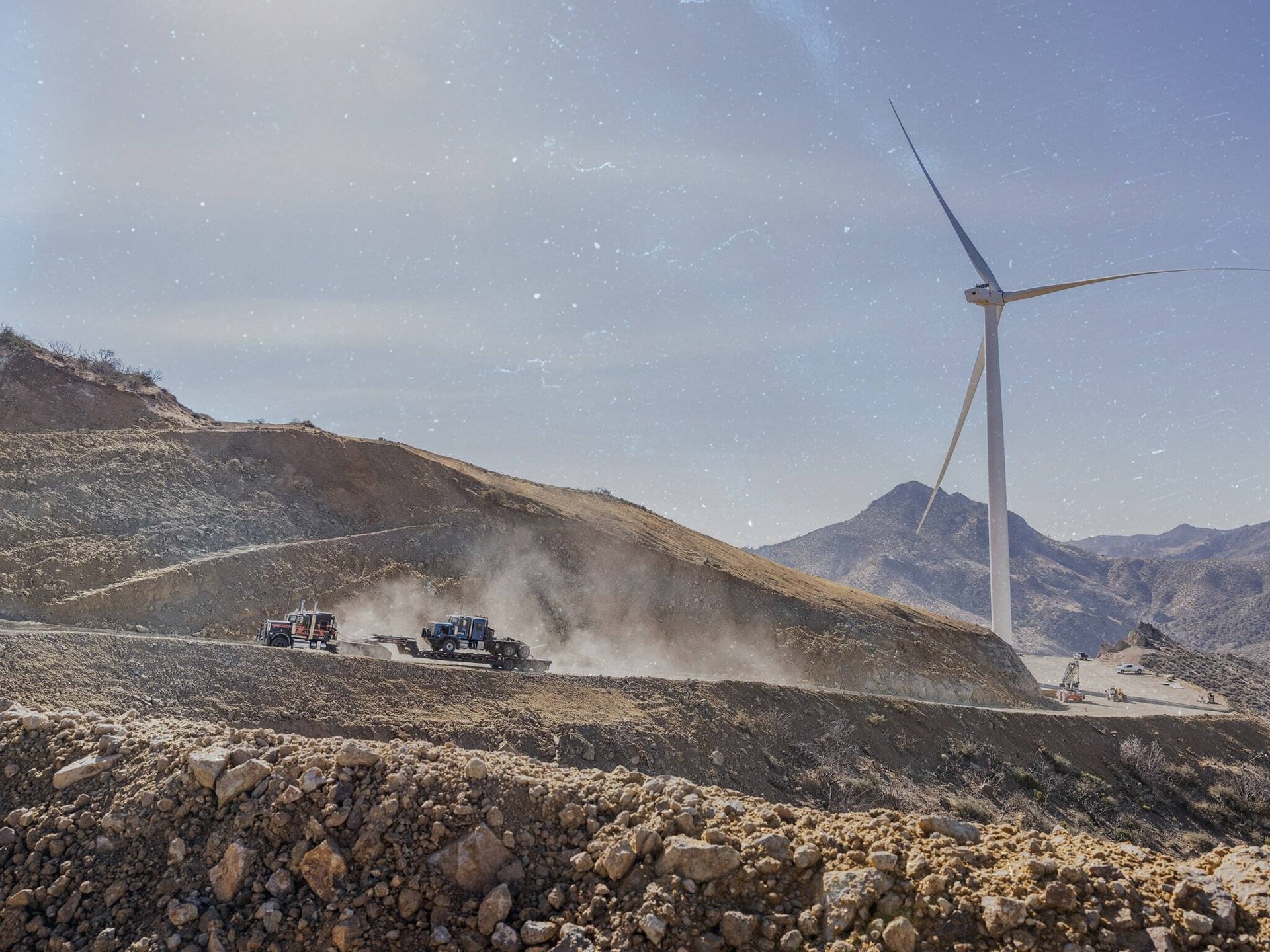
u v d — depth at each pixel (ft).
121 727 47.91
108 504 157.38
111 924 36.14
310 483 197.26
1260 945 28.58
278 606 151.64
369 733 92.32
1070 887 30.32
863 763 136.87
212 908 35.88
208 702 88.69
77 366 213.87
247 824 38.55
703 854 33.78
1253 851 34.30
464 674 109.09
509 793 39.42
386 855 36.91
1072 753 175.01
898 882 32.07
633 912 32.83
